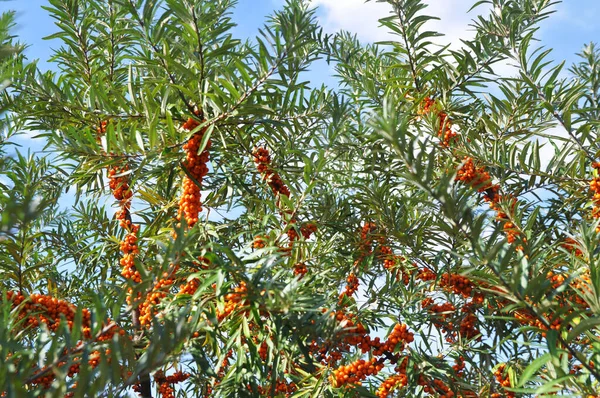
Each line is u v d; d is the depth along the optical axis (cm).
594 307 176
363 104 416
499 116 382
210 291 256
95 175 362
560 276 252
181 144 277
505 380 332
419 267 382
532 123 371
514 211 293
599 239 223
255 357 259
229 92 286
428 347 317
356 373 295
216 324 246
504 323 365
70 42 357
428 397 378
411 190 395
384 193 344
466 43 365
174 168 313
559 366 158
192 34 264
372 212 372
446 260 328
